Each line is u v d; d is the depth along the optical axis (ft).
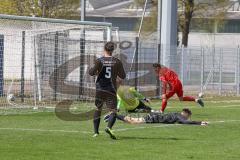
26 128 156.87
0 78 241.14
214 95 327.26
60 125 165.89
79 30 263.08
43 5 384.88
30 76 239.09
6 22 222.69
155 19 475.31
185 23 470.80
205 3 485.97
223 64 342.85
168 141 136.77
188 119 176.04
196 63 328.49
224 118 196.13
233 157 116.37
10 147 122.52
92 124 169.68
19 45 240.73
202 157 115.55
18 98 231.50
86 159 110.73
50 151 118.62
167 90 208.03
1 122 171.12
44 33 230.89
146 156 115.34
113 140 136.36
